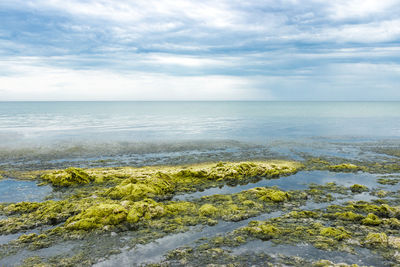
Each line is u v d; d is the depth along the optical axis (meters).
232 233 11.89
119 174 20.81
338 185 18.81
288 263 9.72
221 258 10.05
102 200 15.51
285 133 47.31
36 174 21.44
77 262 9.87
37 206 14.49
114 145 35.66
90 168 23.62
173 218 13.41
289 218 13.32
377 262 9.74
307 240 11.22
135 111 126.94
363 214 13.79
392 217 13.34
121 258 10.14
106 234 11.84
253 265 9.62
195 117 86.31
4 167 23.89
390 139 40.38
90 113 108.50
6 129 52.31
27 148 33.03
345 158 27.67
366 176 21.11
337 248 10.59
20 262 9.86
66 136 43.12
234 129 53.00
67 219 12.88
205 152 31.44
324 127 56.19
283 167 23.12
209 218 13.39
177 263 9.80
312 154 29.98
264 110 139.12
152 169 23.14
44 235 11.64
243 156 29.14
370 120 73.00
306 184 19.27
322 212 14.09
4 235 11.78
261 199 15.73
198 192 17.67
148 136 43.56
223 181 19.98
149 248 10.79
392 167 23.64
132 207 13.65
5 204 15.02
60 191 17.58
